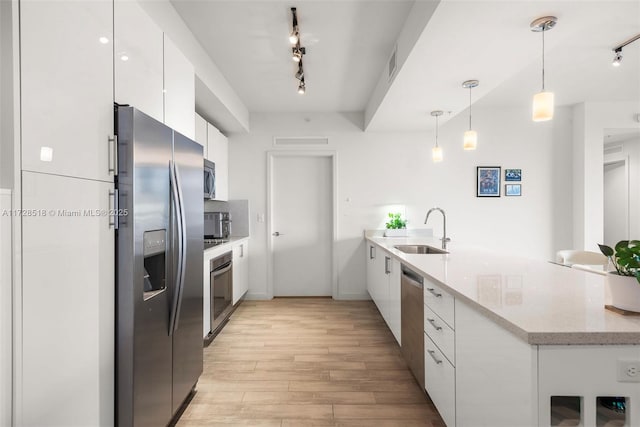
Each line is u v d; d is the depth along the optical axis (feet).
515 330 3.22
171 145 5.71
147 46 5.61
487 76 8.29
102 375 4.30
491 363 3.84
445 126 14.73
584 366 3.07
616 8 5.46
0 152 3.10
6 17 3.09
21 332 3.18
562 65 10.23
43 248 3.40
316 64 10.00
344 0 6.98
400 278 8.38
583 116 13.87
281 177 15.33
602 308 3.77
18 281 3.15
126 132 4.55
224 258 11.14
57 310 3.58
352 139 14.84
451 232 14.70
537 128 14.61
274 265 15.34
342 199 14.87
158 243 5.26
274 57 9.57
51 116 3.51
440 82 8.71
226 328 11.15
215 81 10.02
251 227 14.94
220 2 7.06
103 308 4.30
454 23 5.91
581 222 14.05
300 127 14.83
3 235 3.03
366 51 9.16
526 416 3.17
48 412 3.48
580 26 5.97
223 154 13.92
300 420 6.18
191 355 6.63
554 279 5.36
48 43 3.48
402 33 7.82
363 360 8.68
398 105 10.76
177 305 5.66
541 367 3.07
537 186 14.66
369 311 13.05
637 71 10.72
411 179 14.78
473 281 5.22
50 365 3.50
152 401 5.07
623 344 3.06
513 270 6.20
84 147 3.98
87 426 4.03
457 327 4.83
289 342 9.93
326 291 15.38
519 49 6.87
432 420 6.17
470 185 14.70
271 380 7.65
